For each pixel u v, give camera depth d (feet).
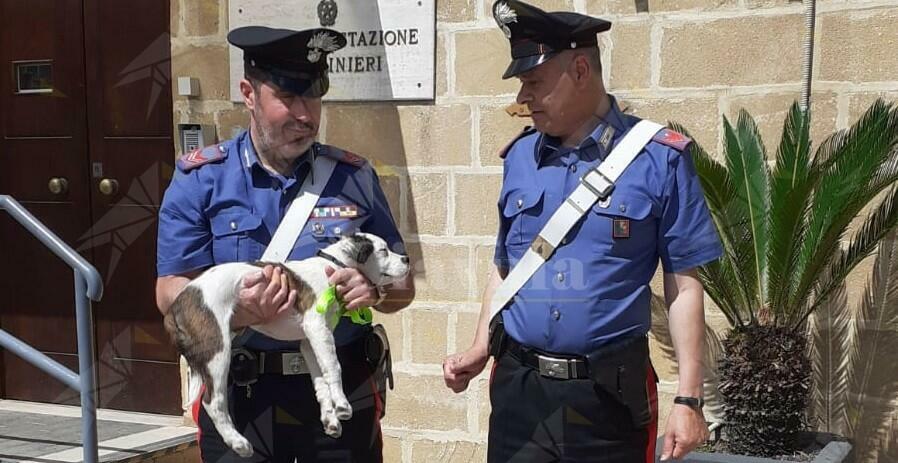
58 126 11.18
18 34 11.54
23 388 12.07
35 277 10.78
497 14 7.14
